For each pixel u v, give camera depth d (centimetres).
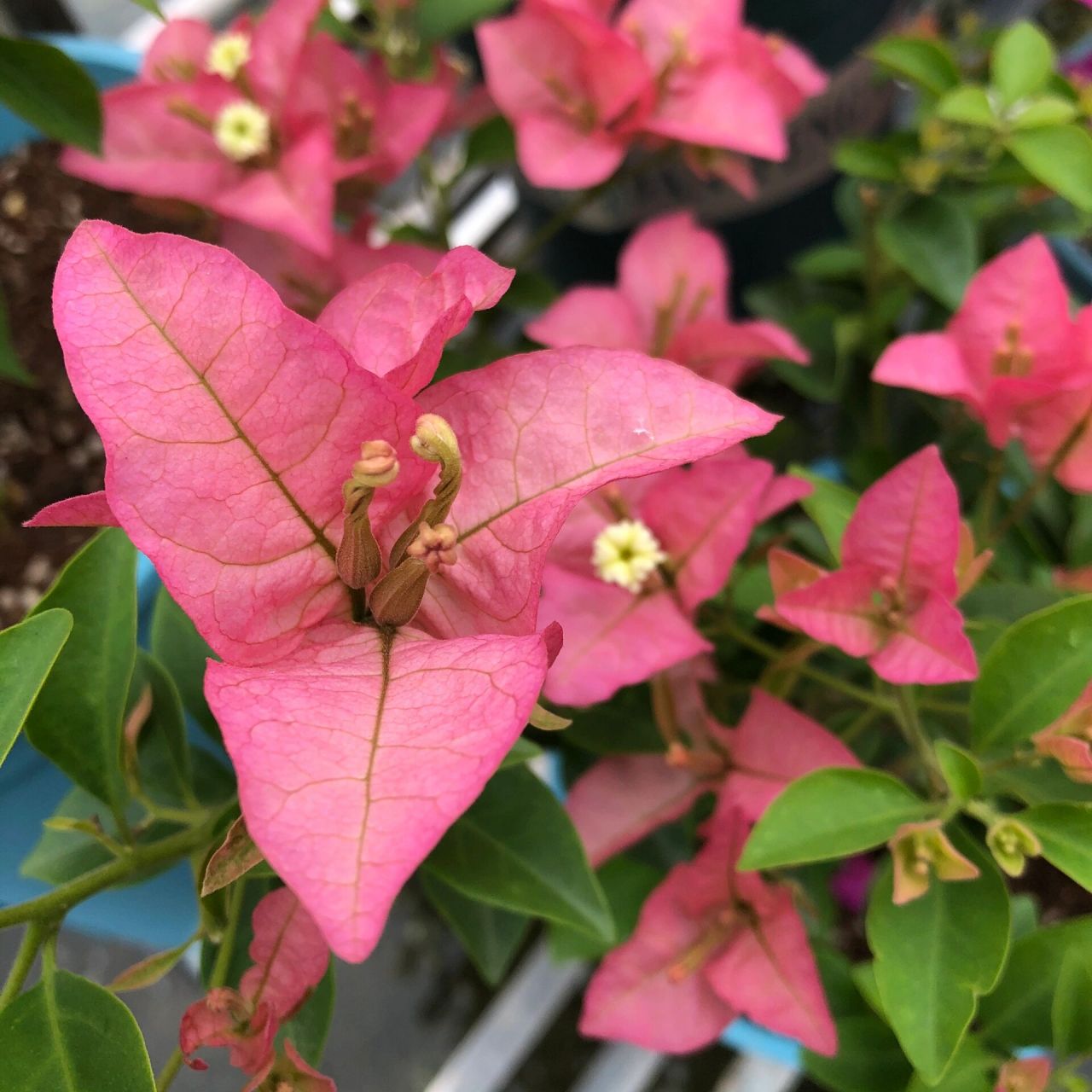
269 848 12
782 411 41
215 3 45
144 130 28
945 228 29
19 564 30
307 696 13
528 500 15
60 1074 17
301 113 28
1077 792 21
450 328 14
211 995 17
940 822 19
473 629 16
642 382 15
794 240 43
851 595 21
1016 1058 22
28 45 23
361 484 13
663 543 24
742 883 23
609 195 39
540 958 38
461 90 40
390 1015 38
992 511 30
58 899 18
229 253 13
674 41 28
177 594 14
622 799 25
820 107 37
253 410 14
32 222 34
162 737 23
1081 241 41
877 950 19
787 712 23
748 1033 30
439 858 21
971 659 20
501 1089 37
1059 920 31
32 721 19
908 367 24
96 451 32
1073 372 22
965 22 34
